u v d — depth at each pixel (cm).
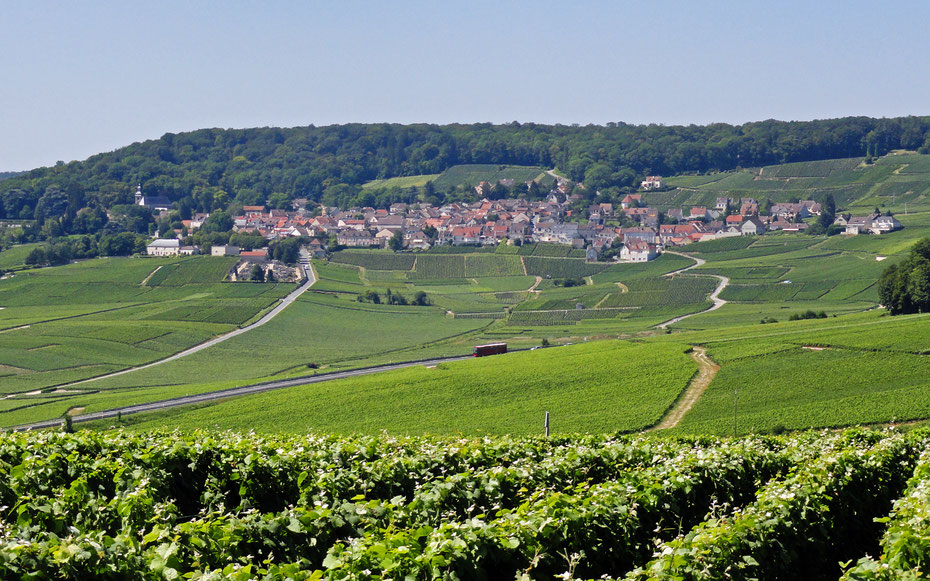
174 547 2416
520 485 3806
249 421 11312
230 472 3981
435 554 2403
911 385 10256
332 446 4322
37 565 2239
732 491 3988
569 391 11681
